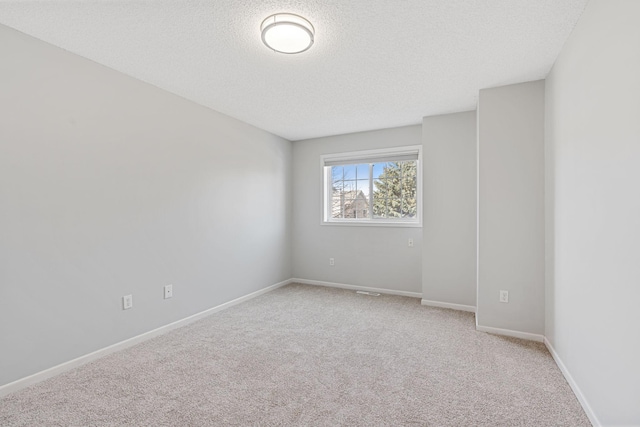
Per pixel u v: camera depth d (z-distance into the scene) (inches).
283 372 86.4
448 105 134.4
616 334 56.7
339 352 99.0
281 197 187.9
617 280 56.4
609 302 59.3
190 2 66.8
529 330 109.1
